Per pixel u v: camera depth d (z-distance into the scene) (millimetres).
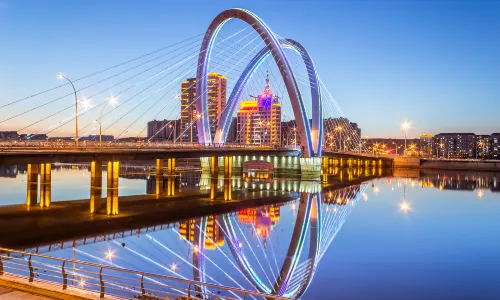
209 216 61375
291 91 118812
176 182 111688
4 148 45969
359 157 172375
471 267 36156
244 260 38594
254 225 55812
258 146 108562
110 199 54719
